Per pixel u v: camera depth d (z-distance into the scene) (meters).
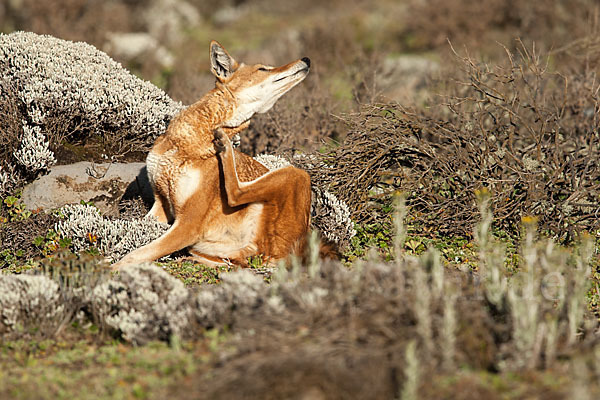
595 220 13.73
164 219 12.50
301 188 12.30
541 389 6.82
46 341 8.48
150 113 15.23
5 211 13.20
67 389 7.14
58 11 35.84
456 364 7.20
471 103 17.80
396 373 6.82
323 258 11.62
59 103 14.20
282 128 18.56
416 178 14.34
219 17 52.28
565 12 31.94
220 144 11.34
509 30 32.69
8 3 39.00
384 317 7.42
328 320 7.46
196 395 6.86
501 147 14.49
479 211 13.46
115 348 8.25
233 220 12.19
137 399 6.91
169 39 41.91
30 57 14.84
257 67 12.20
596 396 6.55
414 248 12.91
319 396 6.64
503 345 7.31
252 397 6.66
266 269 11.71
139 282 8.71
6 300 8.52
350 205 14.12
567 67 22.05
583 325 8.47
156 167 11.79
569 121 18.31
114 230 12.23
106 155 14.79
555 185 14.14
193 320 8.27
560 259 8.97
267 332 7.41
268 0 54.56
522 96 17.77
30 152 13.41
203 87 22.41
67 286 9.20
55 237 12.40
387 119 14.25
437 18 35.09
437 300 7.66
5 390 7.09
